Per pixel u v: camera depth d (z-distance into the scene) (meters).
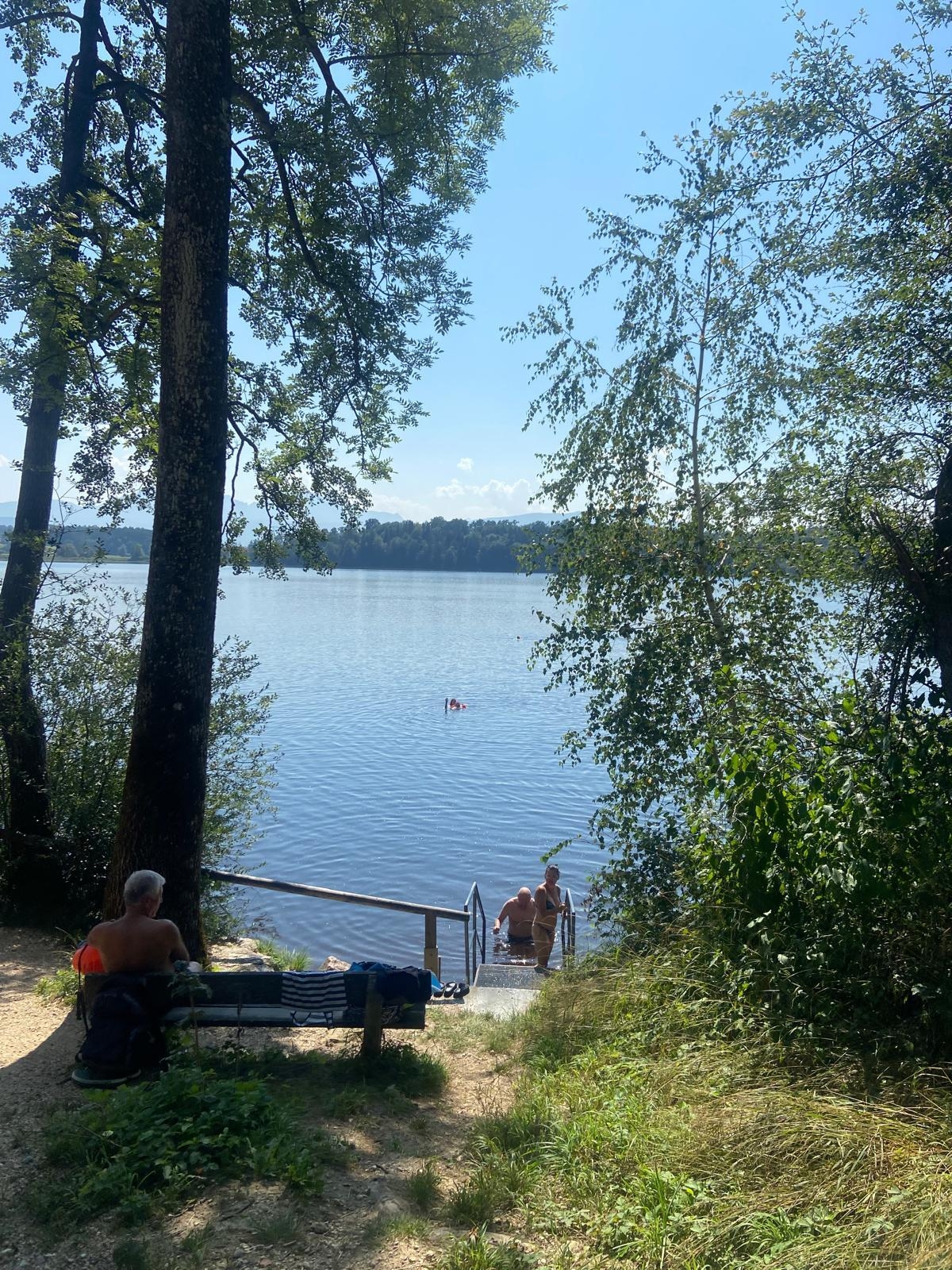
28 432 9.83
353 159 10.02
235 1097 4.34
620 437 9.09
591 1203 3.64
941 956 5.05
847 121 7.80
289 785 26.00
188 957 5.27
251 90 10.30
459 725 36.16
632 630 9.06
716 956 5.77
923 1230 3.08
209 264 6.65
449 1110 4.97
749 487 9.00
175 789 6.58
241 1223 3.47
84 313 9.49
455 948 14.51
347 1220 3.56
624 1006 6.02
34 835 9.02
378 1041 5.44
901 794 5.25
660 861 8.61
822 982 5.18
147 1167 3.79
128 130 11.62
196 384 6.62
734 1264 3.08
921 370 7.55
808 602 8.73
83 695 9.29
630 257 9.27
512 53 10.53
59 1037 5.77
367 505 12.67
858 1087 4.44
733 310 8.77
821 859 5.35
